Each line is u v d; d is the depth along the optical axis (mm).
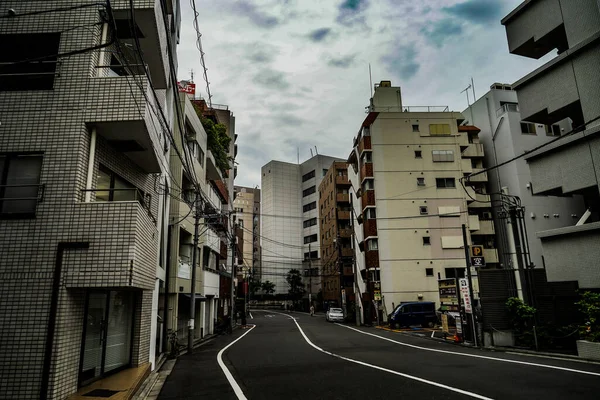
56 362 6910
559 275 13281
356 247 43781
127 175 10430
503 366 11344
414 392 8195
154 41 10039
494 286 17234
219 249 30875
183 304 21125
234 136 43375
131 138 9219
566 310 16375
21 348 6973
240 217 94000
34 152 8078
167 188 14695
